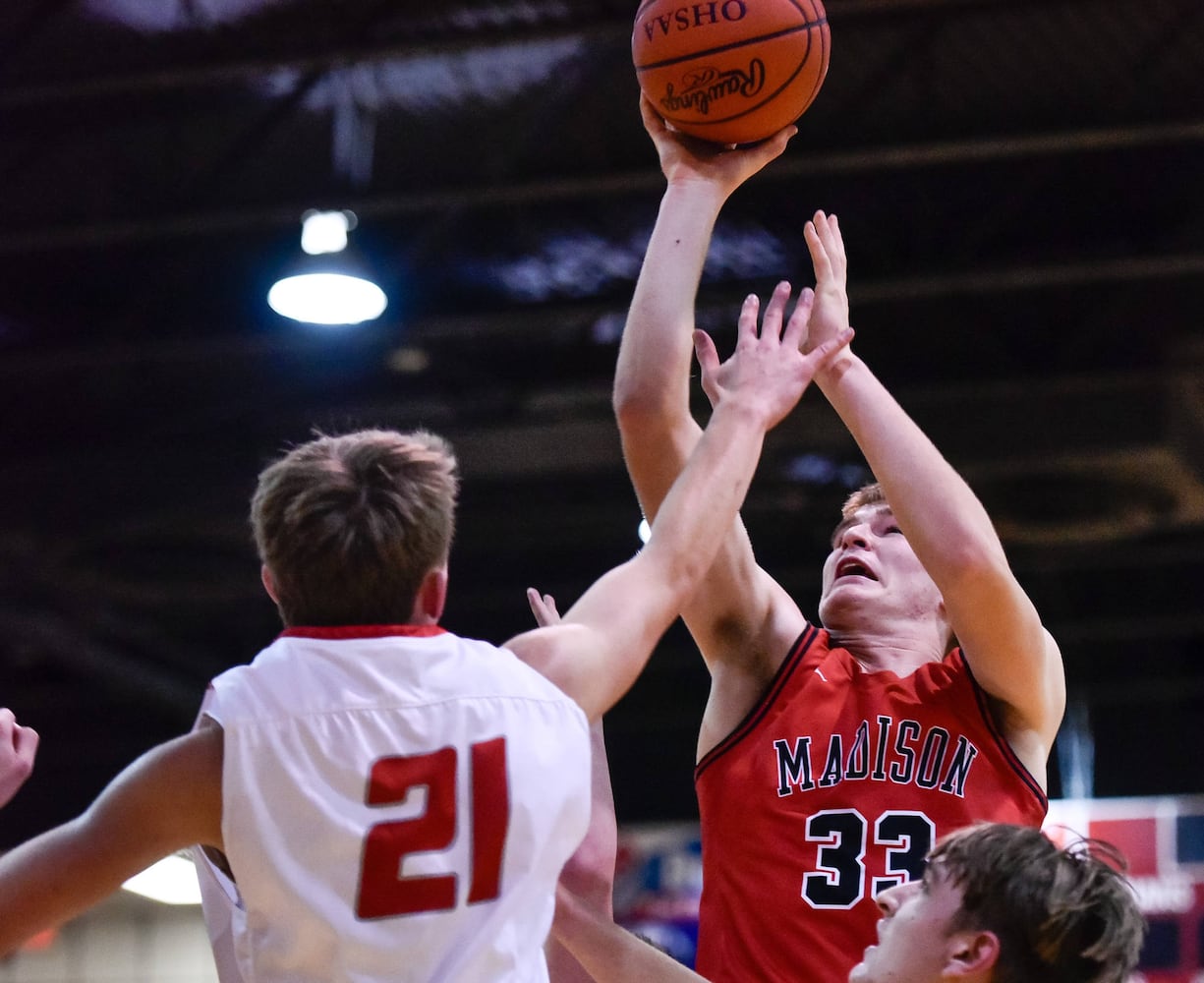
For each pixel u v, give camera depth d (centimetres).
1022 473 1277
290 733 230
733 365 283
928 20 893
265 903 226
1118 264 1041
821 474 1343
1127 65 922
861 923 325
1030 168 1029
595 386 1235
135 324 1152
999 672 337
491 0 861
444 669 239
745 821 342
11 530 1326
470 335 1218
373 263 1084
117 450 1294
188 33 898
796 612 370
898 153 945
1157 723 1662
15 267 1120
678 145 340
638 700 1739
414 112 988
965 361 1188
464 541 1502
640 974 300
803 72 338
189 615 1636
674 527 260
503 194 992
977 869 253
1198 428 1191
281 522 246
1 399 1277
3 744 246
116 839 227
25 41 907
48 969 1591
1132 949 254
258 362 1245
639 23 347
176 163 1025
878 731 343
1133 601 1571
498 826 232
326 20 884
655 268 315
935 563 323
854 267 1086
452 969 225
